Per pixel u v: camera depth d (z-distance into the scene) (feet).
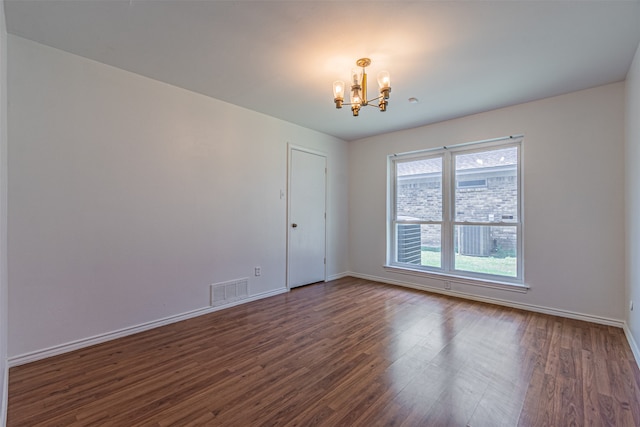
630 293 8.73
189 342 8.41
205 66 8.65
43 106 7.47
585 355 7.64
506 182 12.17
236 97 10.96
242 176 11.96
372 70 8.80
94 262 8.27
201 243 10.66
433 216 14.33
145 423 5.20
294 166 14.17
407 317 10.44
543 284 10.93
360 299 12.62
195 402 5.77
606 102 9.76
